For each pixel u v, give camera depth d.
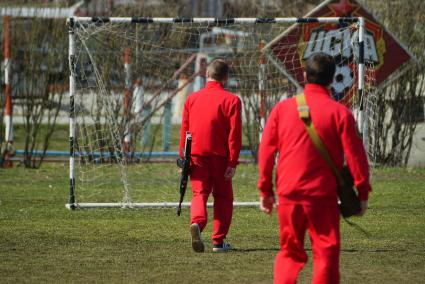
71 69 40.56
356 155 21.22
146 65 59.09
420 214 40.03
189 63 63.00
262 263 29.59
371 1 58.22
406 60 54.34
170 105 64.38
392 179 52.00
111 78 57.69
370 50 53.88
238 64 58.31
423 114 58.44
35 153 59.22
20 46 58.31
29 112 58.25
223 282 26.70
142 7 61.44
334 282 21.38
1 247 32.03
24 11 58.50
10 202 42.94
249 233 35.47
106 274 27.75
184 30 59.91
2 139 58.34
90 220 38.09
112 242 33.19
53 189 47.66
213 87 30.95
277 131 21.94
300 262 22.05
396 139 58.25
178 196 45.38
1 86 58.19
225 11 62.41
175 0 69.69
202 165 30.67
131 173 54.53
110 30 50.84
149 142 66.69
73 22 40.56
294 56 51.16
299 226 21.72
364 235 35.00
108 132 56.53
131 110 58.50
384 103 57.94
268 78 57.34
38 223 37.19
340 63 49.00
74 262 29.55
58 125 74.06
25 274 27.66
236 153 30.34
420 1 57.66
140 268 28.67
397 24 57.69
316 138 21.39
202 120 30.59
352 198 21.59
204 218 29.75
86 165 53.44
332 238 21.39
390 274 27.95
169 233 35.19
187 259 30.20
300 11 60.38
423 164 58.59
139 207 41.28
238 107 30.53
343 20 40.81
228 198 31.45
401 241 33.72
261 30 57.84
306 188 21.34
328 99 21.75
